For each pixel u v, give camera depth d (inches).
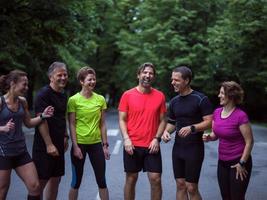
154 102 234.5
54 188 240.4
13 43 703.1
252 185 346.3
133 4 1905.8
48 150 224.5
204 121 225.5
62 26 743.7
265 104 1261.1
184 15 1342.3
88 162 439.2
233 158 213.2
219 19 1318.9
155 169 230.4
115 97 2236.7
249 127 210.8
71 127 242.4
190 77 231.5
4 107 208.2
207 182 352.8
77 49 1038.4
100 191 245.0
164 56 1346.0
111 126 927.7
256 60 1099.9
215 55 1184.8
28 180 213.3
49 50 814.5
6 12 725.9
